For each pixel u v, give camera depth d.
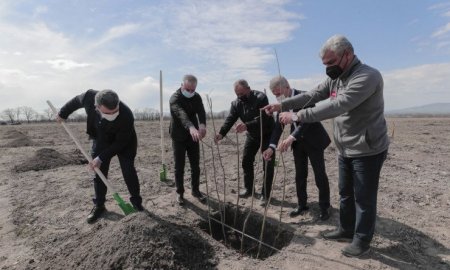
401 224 4.65
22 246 4.38
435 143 13.12
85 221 5.03
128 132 4.64
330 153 9.90
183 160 5.37
